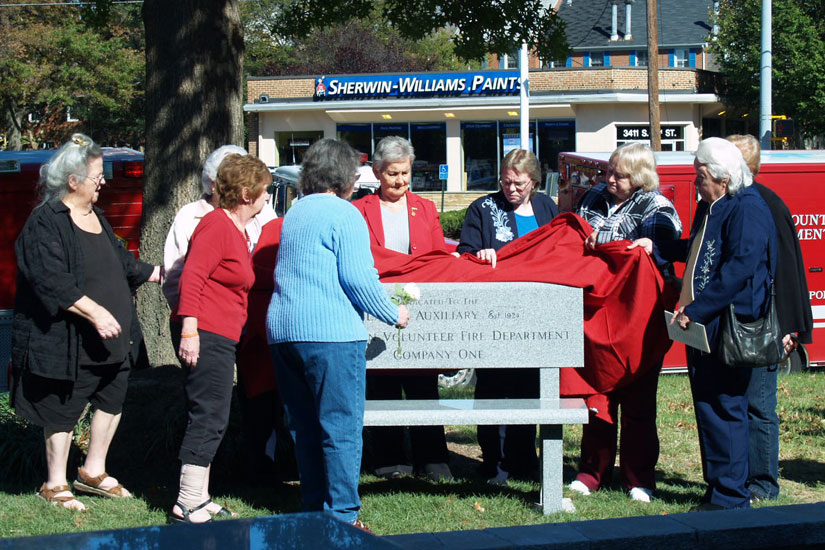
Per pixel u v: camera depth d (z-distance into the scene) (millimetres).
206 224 4777
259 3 55219
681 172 10016
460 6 10742
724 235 4945
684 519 4242
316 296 4379
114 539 1733
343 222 4402
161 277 5520
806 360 10211
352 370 4398
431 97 37938
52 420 5066
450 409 4863
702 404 5074
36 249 4820
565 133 37625
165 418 6246
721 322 4895
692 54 56531
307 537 1753
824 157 10109
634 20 57875
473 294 5047
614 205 5691
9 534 4676
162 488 5617
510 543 3939
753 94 37250
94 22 10508
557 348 5070
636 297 5117
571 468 6246
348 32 49750
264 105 38531
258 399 5625
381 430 5906
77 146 4988
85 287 4984
